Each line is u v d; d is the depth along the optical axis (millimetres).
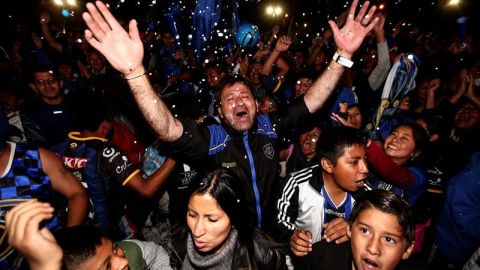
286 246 1926
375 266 1403
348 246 1632
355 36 2033
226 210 1509
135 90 1562
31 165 1699
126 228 2549
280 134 2262
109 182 2340
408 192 2350
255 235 1679
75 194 1881
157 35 5555
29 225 927
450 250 2473
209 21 4203
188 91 4633
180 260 1748
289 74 5055
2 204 1604
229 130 2102
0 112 1583
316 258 1684
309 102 2230
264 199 2117
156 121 1669
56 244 966
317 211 2088
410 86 2828
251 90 2191
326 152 1948
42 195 1729
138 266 1628
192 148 1947
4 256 1569
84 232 1333
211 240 1527
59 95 3285
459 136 3287
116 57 1490
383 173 2115
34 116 3229
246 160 2072
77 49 5242
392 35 6172
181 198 2303
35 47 4875
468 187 2232
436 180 3047
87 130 2295
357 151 1883
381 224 1366
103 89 3020
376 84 3533
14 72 4305
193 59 5590
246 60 4344
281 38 3859
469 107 3230
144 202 2662
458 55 5395
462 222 2271
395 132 2361
